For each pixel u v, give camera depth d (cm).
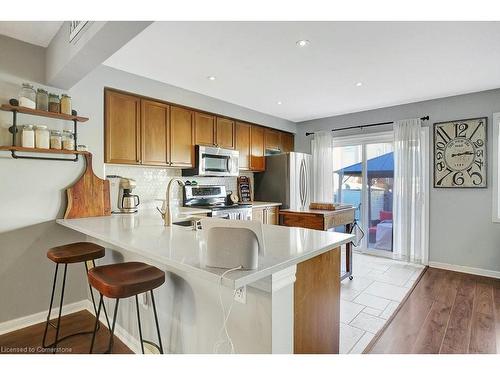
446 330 230
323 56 259
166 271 175
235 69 289
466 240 378
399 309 268
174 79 318
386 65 279
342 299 291
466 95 374
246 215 415
